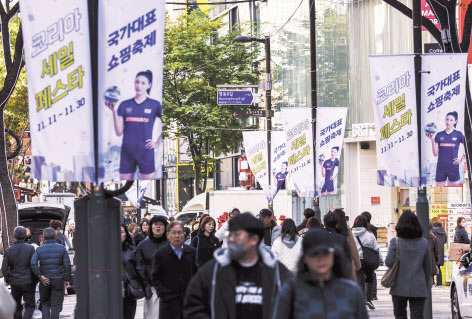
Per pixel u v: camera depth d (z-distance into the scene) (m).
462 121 25.11
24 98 82.31
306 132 44.66
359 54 81.31
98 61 15.52
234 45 84.56
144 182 59.69
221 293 11.71
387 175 25.03
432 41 73.62
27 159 105.62
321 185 44.50
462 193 63.72
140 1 15.62
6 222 41.97
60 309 30.38
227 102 59.34
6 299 11.80
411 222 21.44
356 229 31.00
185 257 19.05
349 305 10.06
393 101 25.03
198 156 85.31
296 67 93.19
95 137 15.53
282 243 23.48
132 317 23.67
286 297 10.16
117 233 15.43
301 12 91.56
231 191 65.94
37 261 29.80
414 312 21.53
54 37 15.48
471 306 25.94
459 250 42.94
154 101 15.68
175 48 82.25
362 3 81.00
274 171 55.53
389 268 21.67
